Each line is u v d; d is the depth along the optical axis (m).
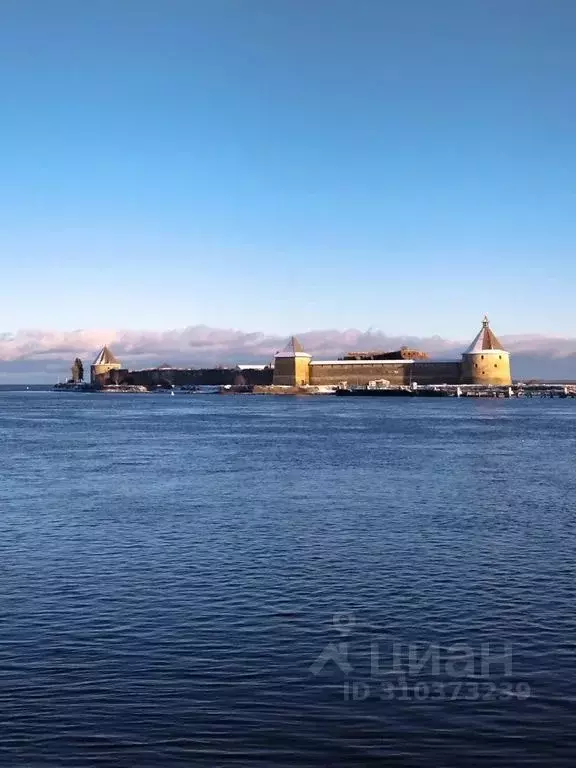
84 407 160.75
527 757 10.80
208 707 12.23
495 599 17.77
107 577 19.67
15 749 10.98
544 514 28.55
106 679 13.26
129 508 30.05
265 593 18.27
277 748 11.03
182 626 15.92
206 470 43.25
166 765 10.59
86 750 10.95
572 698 12.52
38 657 14.23
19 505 30.83
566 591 18.39
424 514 28.56
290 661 14.06
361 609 17.06
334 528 25.84
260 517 28.00
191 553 22.22
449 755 10.86
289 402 183.62
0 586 18.84
